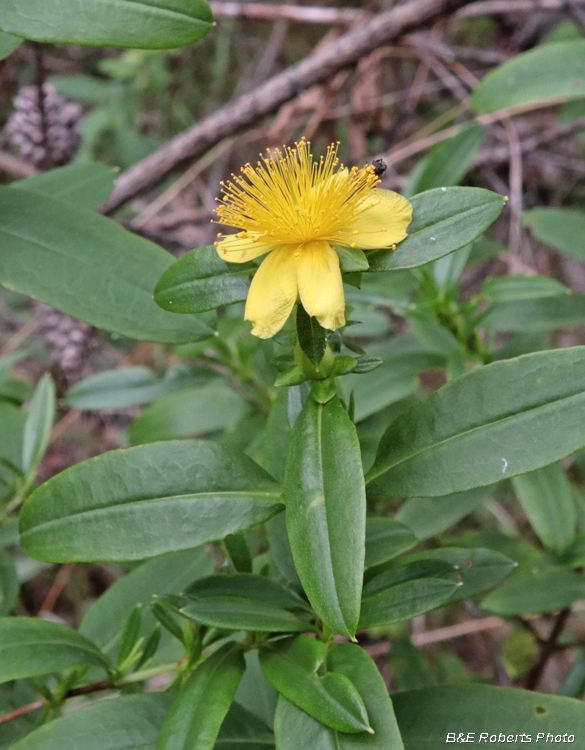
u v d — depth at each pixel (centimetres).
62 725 26
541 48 35
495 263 53
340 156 59
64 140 46
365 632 41
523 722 26
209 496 26
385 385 35
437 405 26
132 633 28
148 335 28
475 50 58
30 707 29
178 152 50
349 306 27
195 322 29
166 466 26
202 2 27
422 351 36
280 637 26
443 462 25
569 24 53
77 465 26
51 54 66
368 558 28
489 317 36
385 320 37
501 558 27
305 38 68
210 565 32
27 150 46
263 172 26
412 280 37
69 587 50
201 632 27
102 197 33
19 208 29
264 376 35
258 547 34
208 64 68
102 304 28
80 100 67
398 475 25
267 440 28
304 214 25
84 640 27
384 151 54
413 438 26
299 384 26
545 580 32
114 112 62
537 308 36
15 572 33
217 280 26
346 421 25
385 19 46
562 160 53
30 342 56
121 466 26
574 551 32
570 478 45
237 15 53
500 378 25
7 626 26
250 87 64
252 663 30
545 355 25
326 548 24
